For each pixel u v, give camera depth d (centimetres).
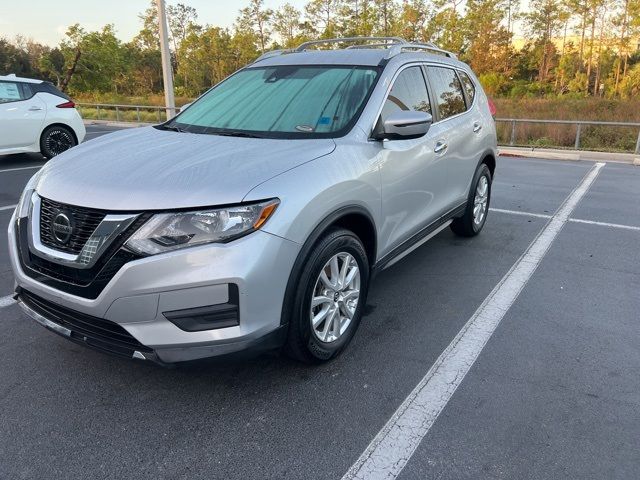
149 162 283
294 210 261
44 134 977
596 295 414
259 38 5625
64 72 3638
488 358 322
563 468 233
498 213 668
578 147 1366
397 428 259
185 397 284
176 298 242
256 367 311
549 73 6009
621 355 326
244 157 285
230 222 244
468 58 5309
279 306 263
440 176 428
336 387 293
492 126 551
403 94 383
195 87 5769
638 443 249
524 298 409
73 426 261
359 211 309
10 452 242
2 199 702
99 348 263
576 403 278
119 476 230
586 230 591
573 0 5475
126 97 3944
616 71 5231
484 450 244
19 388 289
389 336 349
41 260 270
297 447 247
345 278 312
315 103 355
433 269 469
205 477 229
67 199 261
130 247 241
